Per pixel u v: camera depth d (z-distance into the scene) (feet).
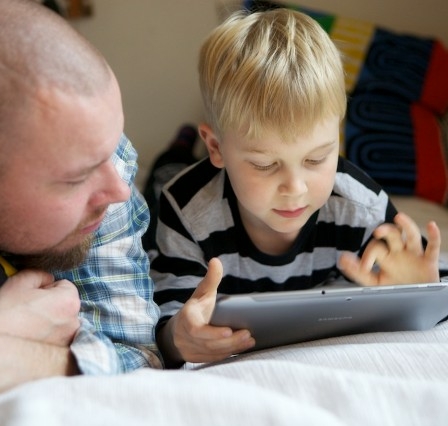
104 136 2.08
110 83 2.13
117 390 1.79
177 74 6.18
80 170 2.08
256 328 2.47
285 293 2.31
